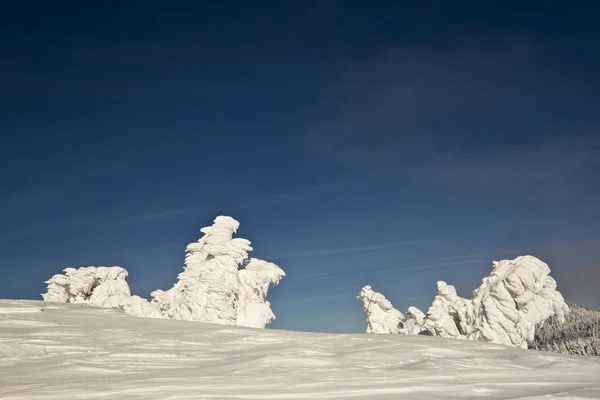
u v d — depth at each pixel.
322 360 10.88
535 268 19.42
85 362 10.67
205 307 24.52
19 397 7.52
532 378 9.38
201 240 26.55
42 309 18.88
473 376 9.47
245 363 10.62
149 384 8.43
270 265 26.72
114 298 28.11
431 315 21.22
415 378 9.16
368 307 25.77
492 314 19.53
